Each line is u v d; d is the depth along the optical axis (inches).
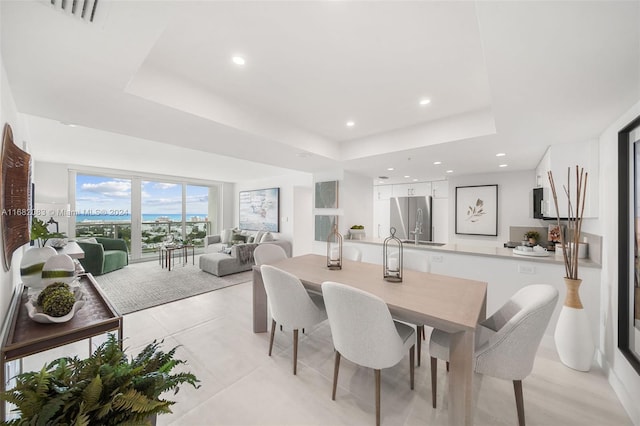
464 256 117.7
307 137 118.6
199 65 69.4
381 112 98.1
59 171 201.8
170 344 93.1
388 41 59.1
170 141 105.2
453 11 49.6
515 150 111.9
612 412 62.6
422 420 60.0
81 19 39.6
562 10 35.8
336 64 68.4
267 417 60.6
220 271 187.3
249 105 93.1
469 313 55.1
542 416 61.2
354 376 75.9
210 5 48.6
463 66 68.4
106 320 55.1
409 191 235.5
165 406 32.2
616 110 67.6
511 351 52.6
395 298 63.9
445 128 102.3
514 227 170.9
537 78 53.8
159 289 156.9
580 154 93.0
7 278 58.1
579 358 78.1
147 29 42.7
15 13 37.5
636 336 65.0
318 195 181.6
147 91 67.4
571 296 81.6
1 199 47.8
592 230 93.5
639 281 64.0
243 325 109.0
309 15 51.5
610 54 45.2
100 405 30.8
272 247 116.1
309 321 76.9
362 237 171.0
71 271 66.2
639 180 64.2
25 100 66.9
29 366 80.7
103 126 87.5
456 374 52.5
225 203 322.3
